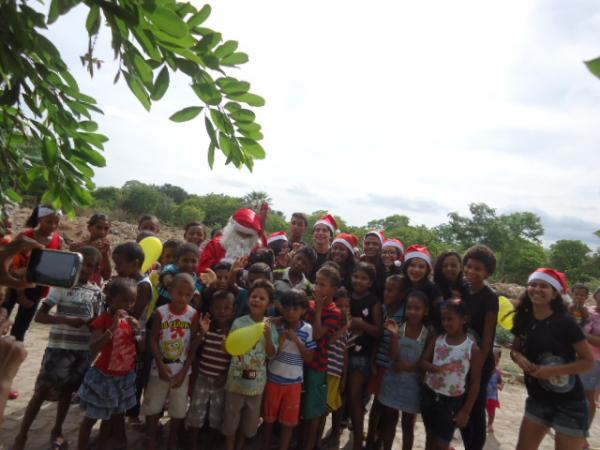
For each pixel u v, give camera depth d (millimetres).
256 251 5238
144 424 4340
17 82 1813
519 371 9859
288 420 3867
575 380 3400
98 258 3984
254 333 3594
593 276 34375
